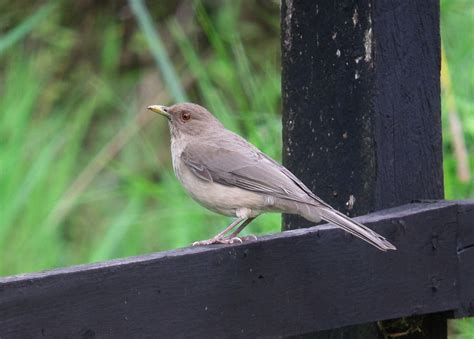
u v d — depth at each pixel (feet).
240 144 34.17
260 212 32.91
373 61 29.55
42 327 21.97
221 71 51.03
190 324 24.54
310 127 31.27
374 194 29.81
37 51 59.52
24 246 44.01
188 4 60.70
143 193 47.06
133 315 23.44
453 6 45.78
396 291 28.43
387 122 29.89
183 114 35.65
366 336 30.01
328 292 27.25
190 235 42.96
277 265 26.27
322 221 31.99
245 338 25.70
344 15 29.96
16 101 49.62
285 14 31.68
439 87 30.73
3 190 44.29
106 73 59.88
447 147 44.86
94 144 58.29
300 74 31.37
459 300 29.60
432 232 29.01
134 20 61.72
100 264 23.03
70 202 46.55
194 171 33.60
